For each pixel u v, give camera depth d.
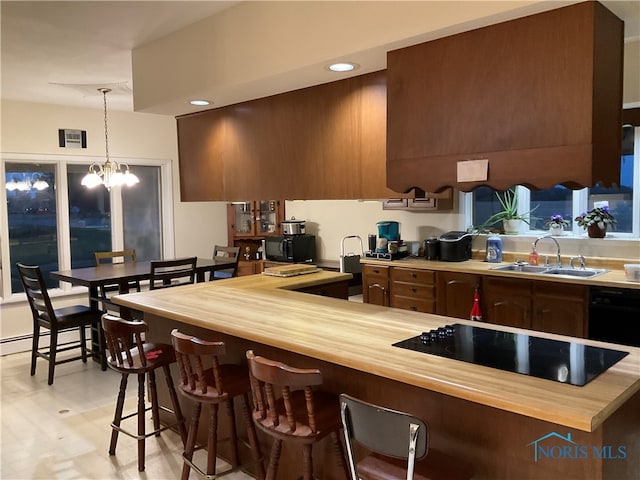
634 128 4.19
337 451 2.20
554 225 4.55
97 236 6.02
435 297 4.58
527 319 4.02
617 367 1.86
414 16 2.14
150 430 3.43
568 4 1.85
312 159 2.98
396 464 1.89
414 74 2.28
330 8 2.41
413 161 2.31
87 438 3.32
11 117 5.21
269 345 2.50
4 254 5.26
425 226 5.34
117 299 3.37
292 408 2.07
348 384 2.36
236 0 2.74
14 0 2.60
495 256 4.67
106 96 5.02
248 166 3.37
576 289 3.76
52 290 5.62
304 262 6.13
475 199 5.12
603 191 4.43
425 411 2.08
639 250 4.09
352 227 5.98
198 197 3.80
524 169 1.99
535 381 1.73
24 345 5.34
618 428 1.75
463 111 2.14
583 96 1.85
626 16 2.01
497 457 1.89
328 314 2.79
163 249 6.54
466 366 1.89
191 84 3.13
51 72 4.08
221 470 2.91
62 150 5.56
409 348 2.12
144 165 6.32
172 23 3.04
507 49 2.01
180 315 2.85
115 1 2.66
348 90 2.77
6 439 3.32
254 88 2.97
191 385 2.55
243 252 6.87
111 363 2.91
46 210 5.60
